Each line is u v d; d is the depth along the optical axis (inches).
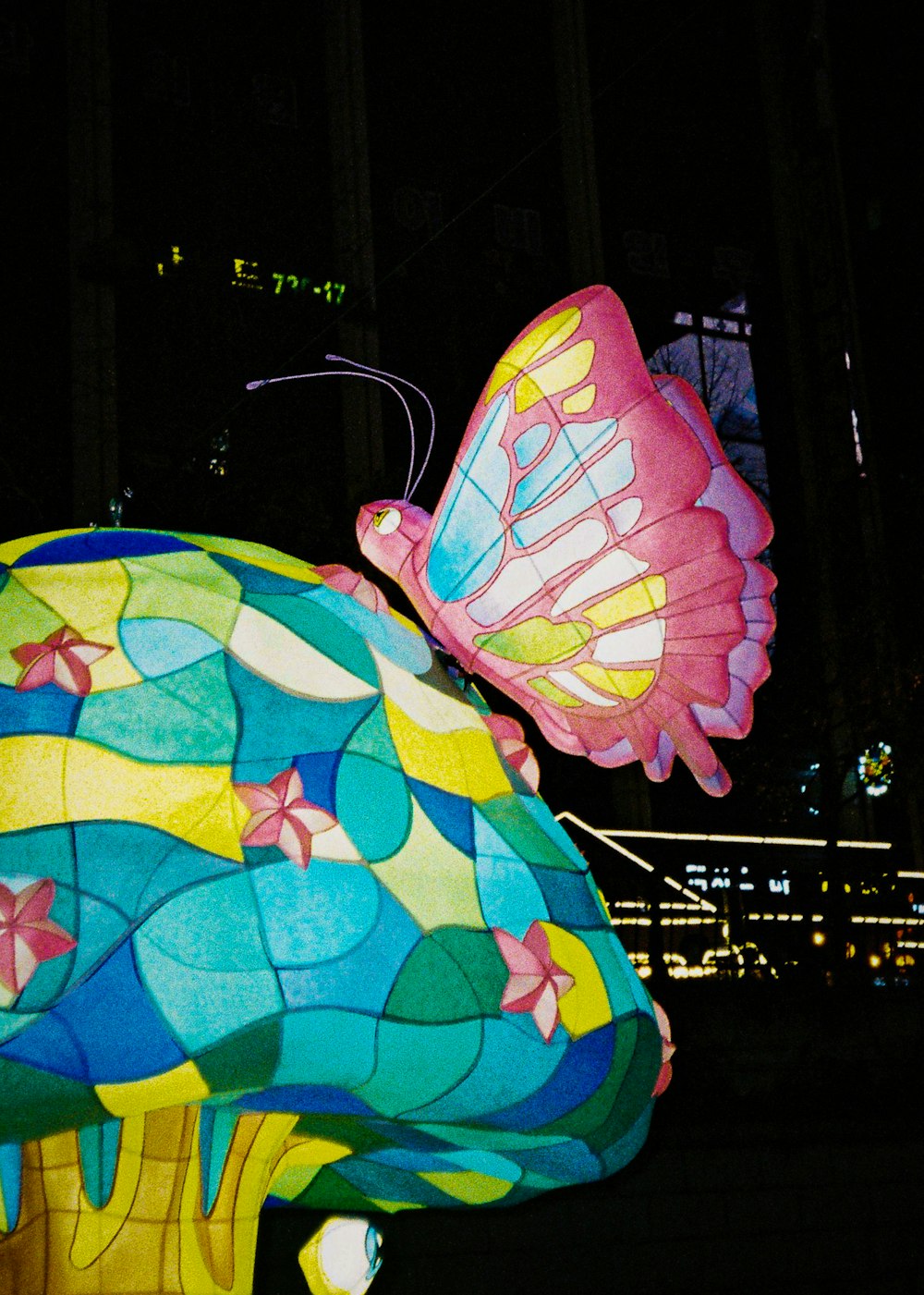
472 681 152.4
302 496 470.3
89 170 683.4
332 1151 147.9
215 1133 131.9
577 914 130.1
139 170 706.8
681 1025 361.4
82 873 112.0
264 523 462.9
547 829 137.0
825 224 925.8
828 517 844.0
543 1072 120.6
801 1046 370.3
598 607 135.5
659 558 131.6
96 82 696.4
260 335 712.4
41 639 124.3
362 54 784.9
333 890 116.6
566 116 844.6
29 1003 107.7
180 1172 128.9
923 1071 370.6
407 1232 234.5
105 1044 108.3
